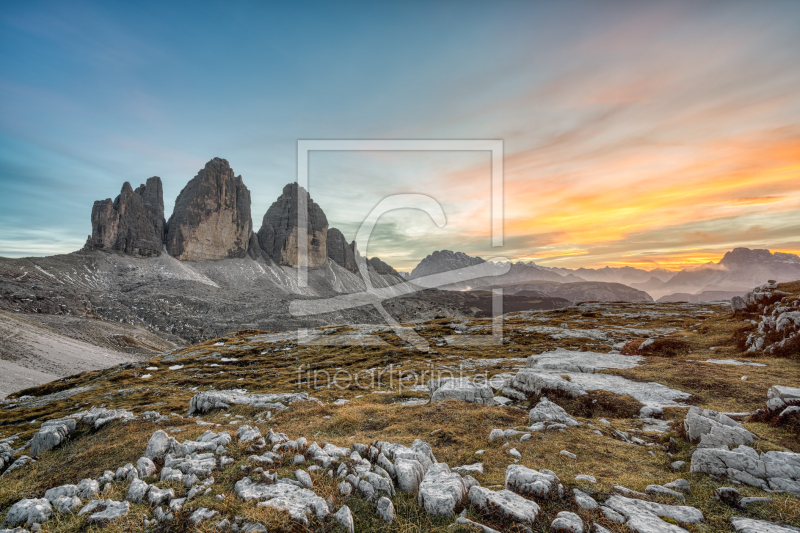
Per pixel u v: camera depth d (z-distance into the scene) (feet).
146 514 35.81
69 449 70.13
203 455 50.19
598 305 455.63
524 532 30.01
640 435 59.31
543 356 145.07
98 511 37.01
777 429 51.31
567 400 86.17
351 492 39.09
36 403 220.02
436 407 82.53
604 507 33.78
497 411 76.59
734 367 100.94
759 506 33.04
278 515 33.91
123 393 205.05
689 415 54.19
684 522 30.96
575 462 47.06
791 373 91.45
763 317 133.28
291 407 102.94
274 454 48.21
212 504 36.29
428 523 33.47
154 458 50.90
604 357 135.13
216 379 230.68
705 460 42.01
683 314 339.16
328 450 50.75
